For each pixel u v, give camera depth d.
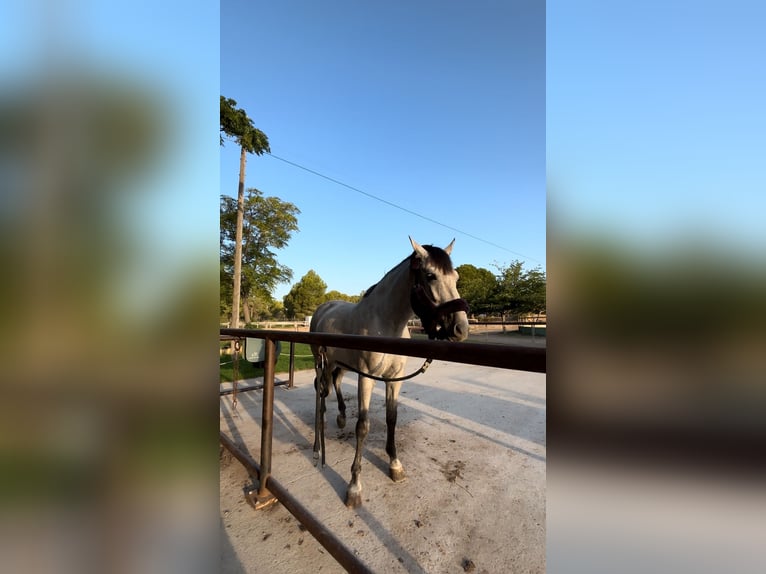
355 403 4.40
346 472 2.51
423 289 2.04
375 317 2.32
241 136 11.05
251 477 2.43
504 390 5.19
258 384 5.36
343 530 1.88
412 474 2.49
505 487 2.34
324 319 2.90
